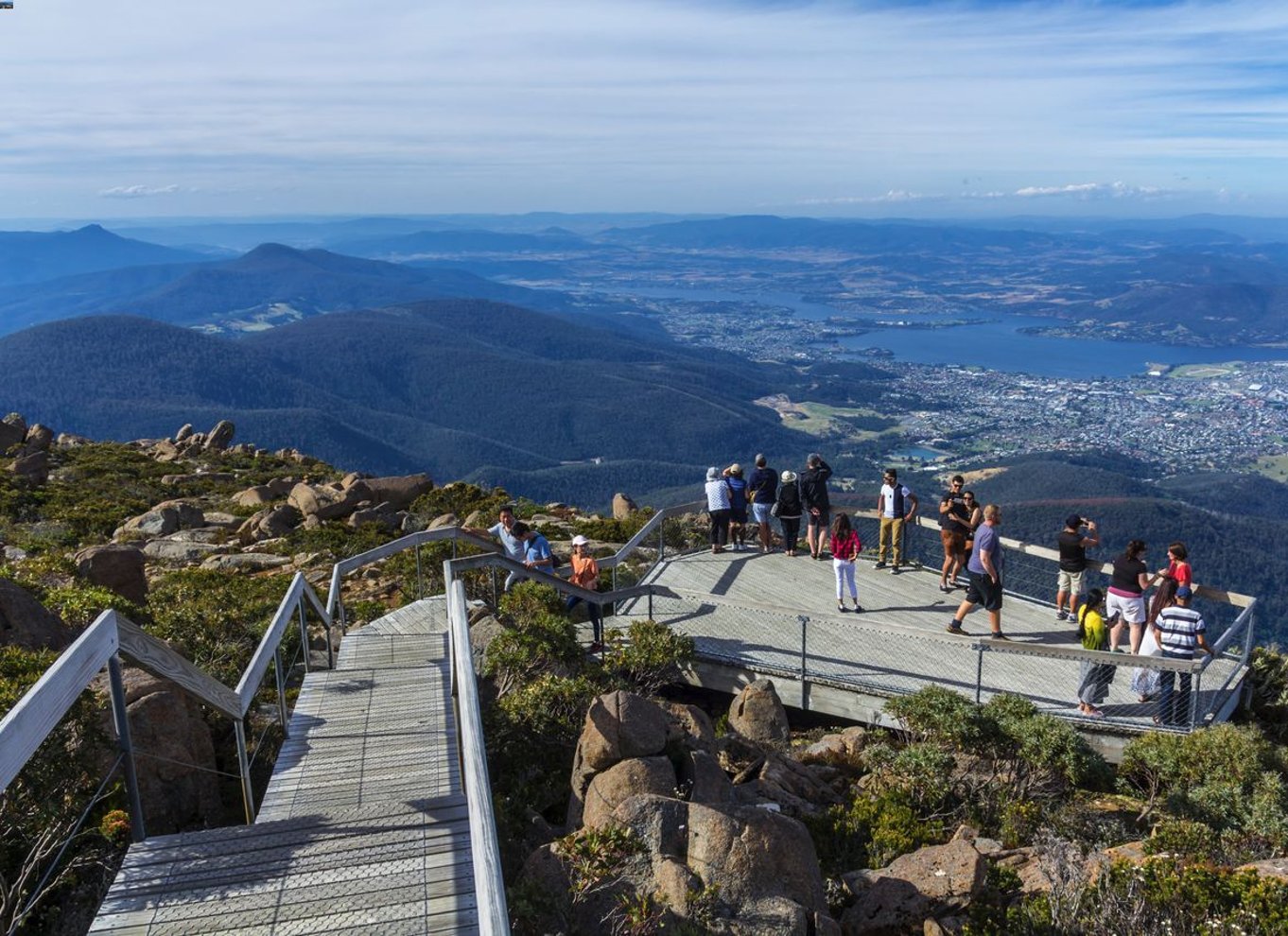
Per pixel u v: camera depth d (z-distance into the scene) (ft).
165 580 50.96
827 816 27.55
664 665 37.32
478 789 12.96
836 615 45.39
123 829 19.11
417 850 16.31
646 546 66.59
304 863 15.76
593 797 23.35
